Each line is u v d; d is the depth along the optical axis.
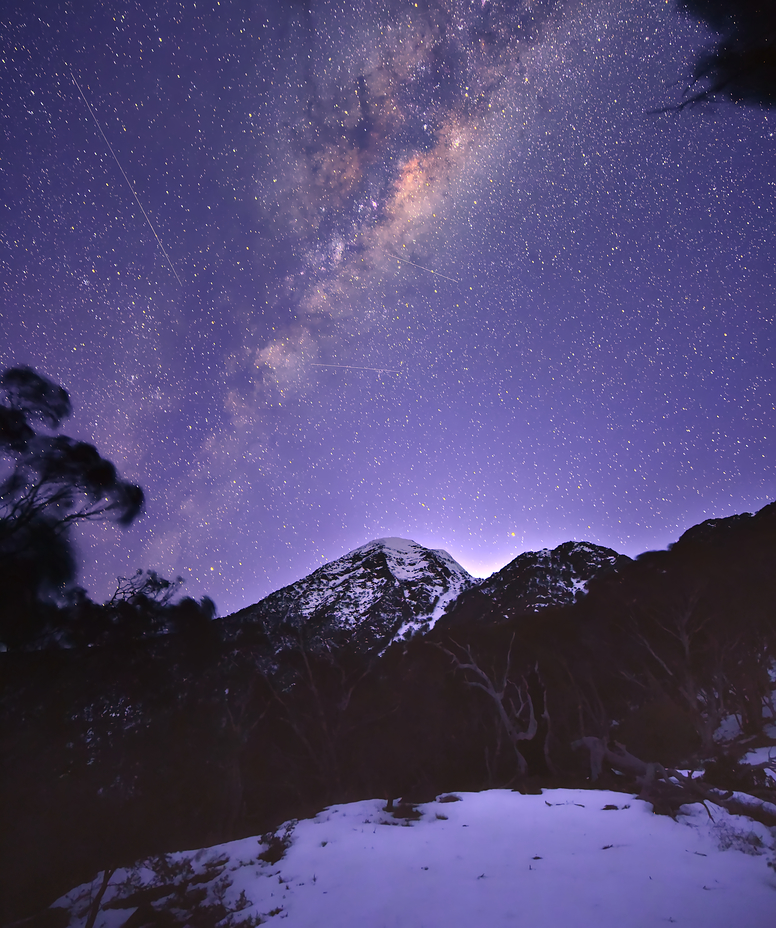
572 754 23.42
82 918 12.14
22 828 17.94
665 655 33.94
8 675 22.48
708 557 36.81
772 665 34.84
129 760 25.70
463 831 13.50
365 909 9.66
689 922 7.84
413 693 38.31
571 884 9.67
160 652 31.09
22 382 21.77
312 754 36.03
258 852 14.31
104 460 23.83
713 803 13.72
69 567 23.52
